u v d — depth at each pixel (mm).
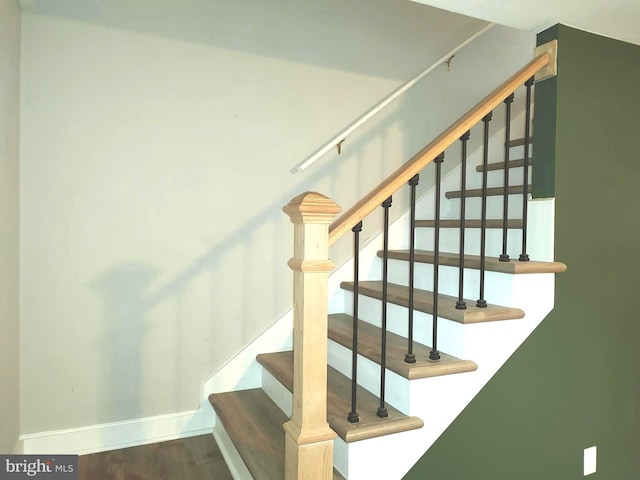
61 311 2049
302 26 2516
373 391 1874
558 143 1929
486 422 1792
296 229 1466
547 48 1964
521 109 3178
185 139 2260
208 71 2301
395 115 2787
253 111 2404
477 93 3031
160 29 2201
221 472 1931
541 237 1961
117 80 2123
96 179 2096
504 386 1825
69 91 2037
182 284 2275
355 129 2668
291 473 1432
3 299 1700
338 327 2279
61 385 2057
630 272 2146
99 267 2113
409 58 2811
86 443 2096
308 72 2535
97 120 2090
